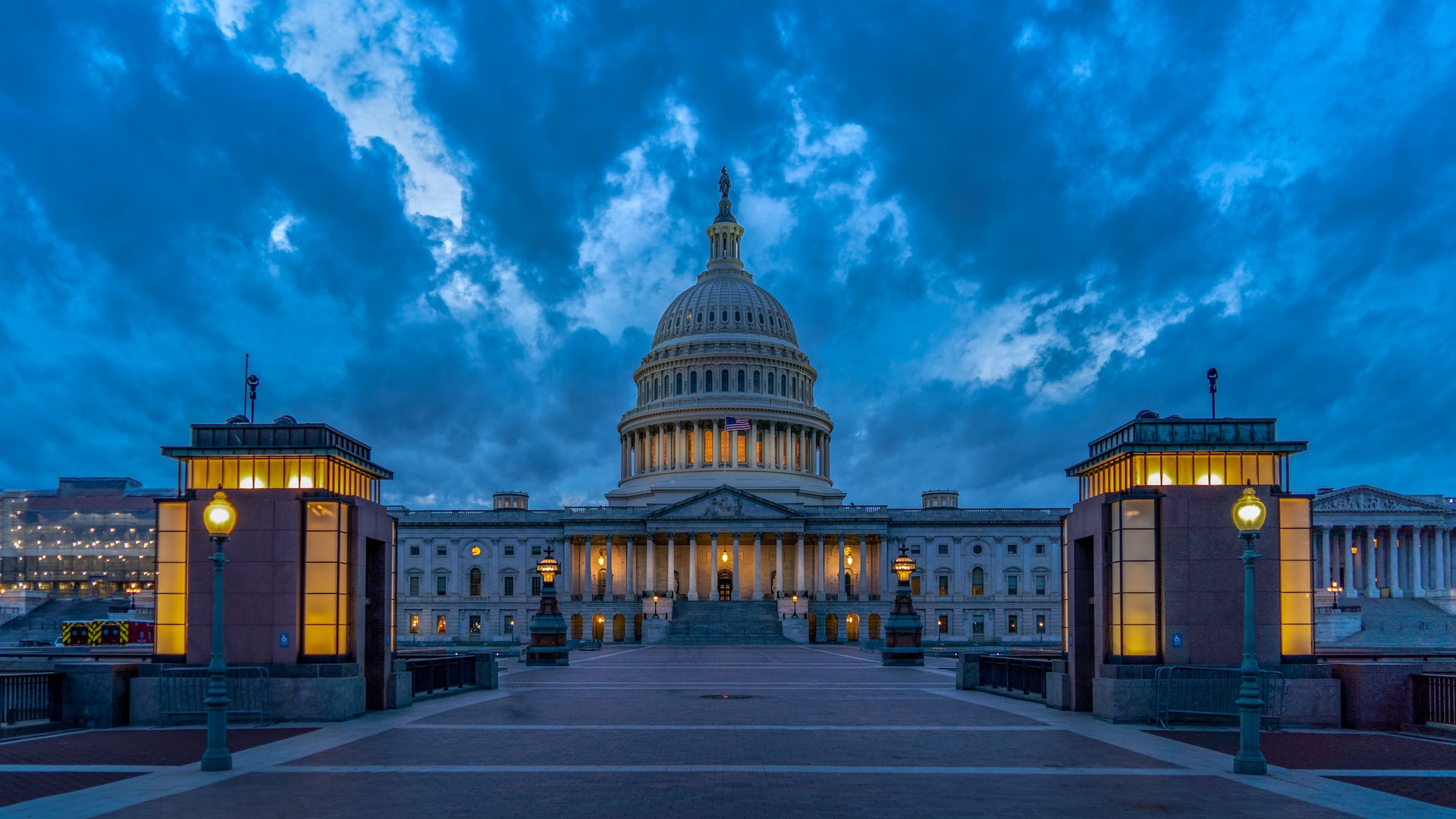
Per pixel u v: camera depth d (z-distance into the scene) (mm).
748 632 119125
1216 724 29469
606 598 134625
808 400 167500
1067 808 18438
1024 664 38844
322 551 31812
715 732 28484
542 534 139250
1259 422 31859
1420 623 114188
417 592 139375
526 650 65625
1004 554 136375
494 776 21375
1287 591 30891
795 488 146250
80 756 24094
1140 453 31531
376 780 20875
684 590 142000
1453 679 27906
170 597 31891
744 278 174250
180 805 18453
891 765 22797
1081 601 34438
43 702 29062
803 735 27875
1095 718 31750
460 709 34562
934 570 136125
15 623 146750
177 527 32000
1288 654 30656
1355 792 19859
